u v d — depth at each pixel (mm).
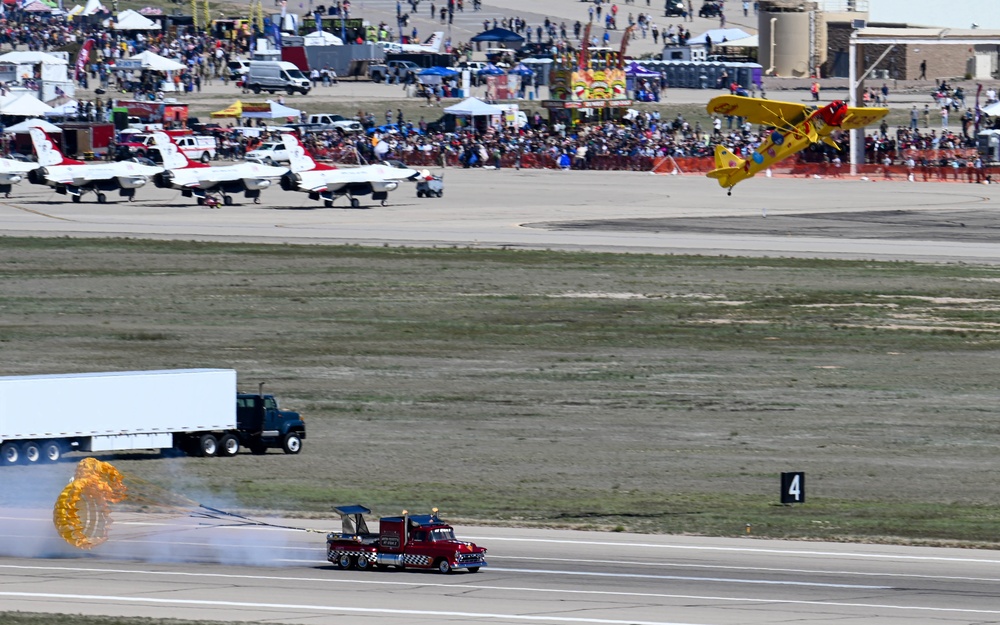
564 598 88812
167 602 86188
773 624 82750
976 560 102375
